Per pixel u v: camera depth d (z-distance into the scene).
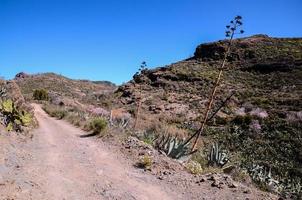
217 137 32.72
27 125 14.16
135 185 8.48
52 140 14.21
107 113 39.41
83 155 11.50
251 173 16.70
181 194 8.16
